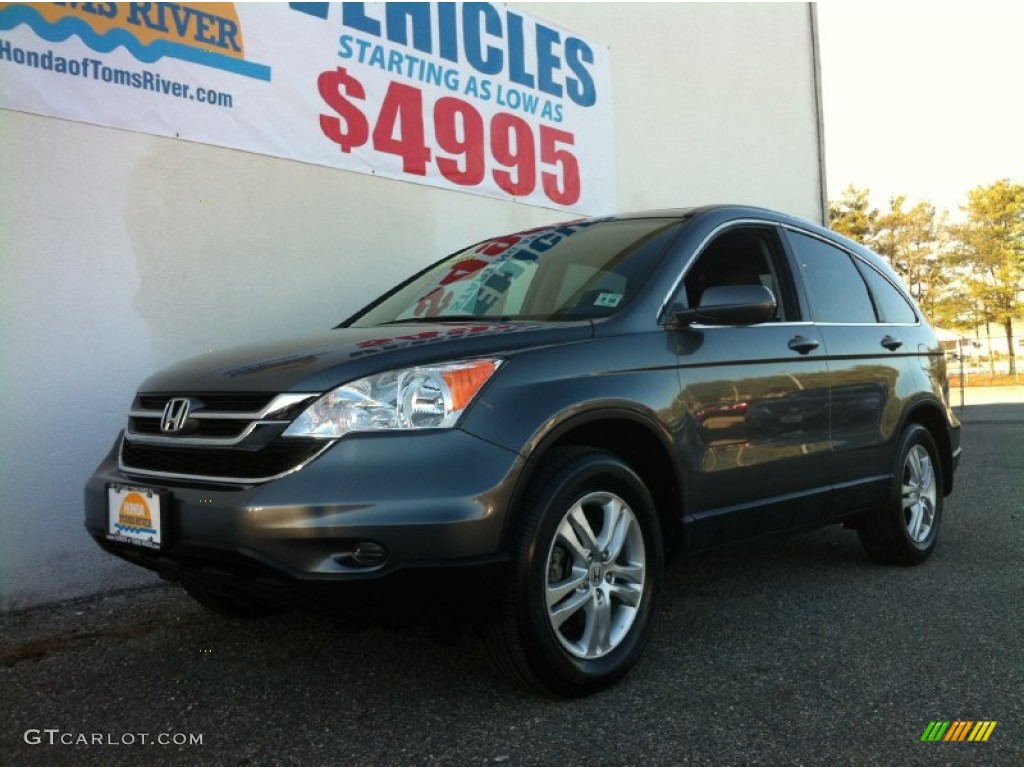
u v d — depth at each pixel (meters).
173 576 2.88
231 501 2.41
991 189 43.44
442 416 2.48
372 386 2.47
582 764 2.32
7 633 3.52
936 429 4.80
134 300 4.25
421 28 5.64
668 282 3.26
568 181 6.77
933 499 4.64
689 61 8.09
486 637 2.60
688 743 2.43
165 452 2.74
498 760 2.34
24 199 3.89
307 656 3.18
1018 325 44.66
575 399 2.71
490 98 6.12
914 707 2.66
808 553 4.79
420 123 5.64
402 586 2.35
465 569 2.40
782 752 2.38
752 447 3.36
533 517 2.56
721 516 3.23
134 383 4.25
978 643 3.23
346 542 2.35
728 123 8.52
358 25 5.27
